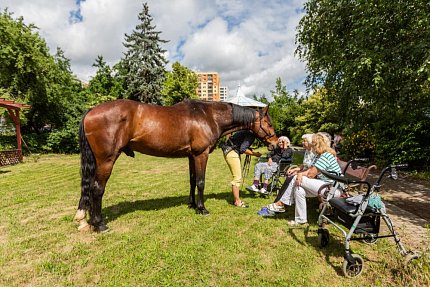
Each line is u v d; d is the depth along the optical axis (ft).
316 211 14.88
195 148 13.76
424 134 26.30
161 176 26.91
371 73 18.67
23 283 8.40
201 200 14.48
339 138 39.73
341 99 22.93
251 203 16.72
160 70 88.48
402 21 17.88
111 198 18.17
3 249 10.60
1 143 51.37
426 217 13.99
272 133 15.92
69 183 23.80
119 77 95.86
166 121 12.90
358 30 18.94
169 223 13.24
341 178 9.25
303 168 15.10
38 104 60.18
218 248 10.57
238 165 15.80
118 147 11.96
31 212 15.19
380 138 29.58
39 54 57.62
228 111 14.78
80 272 9.03
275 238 11.55
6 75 54.85
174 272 8.89
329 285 8.27
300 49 30.01
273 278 8.60
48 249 10.65
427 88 19.74
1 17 54.24
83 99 72.95
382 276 8.63
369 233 9.12
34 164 38.24
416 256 8.70
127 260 9.59
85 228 12.35
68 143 57.41
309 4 26.27
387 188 20.16
